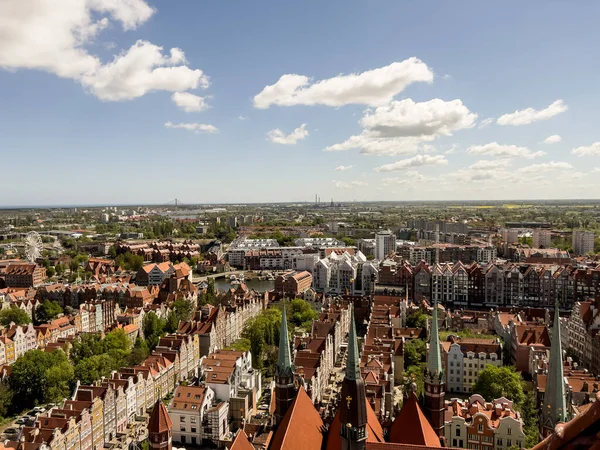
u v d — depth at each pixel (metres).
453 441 111.50
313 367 148.00
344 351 199.50
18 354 189.88
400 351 164.88
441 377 81.69
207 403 132.62
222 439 127.44
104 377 146.88
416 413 77.81
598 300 183.62
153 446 88.06
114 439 131.50
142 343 187.50
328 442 76.12
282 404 86.44
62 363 156.38
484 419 109.75
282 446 69.69
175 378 169.38
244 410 138.38
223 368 146.25
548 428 67.50
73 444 115.00
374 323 197.50
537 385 132.50
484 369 146.00
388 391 127.56
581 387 125.31
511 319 189.12
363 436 65.00
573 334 190.62
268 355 186.38
